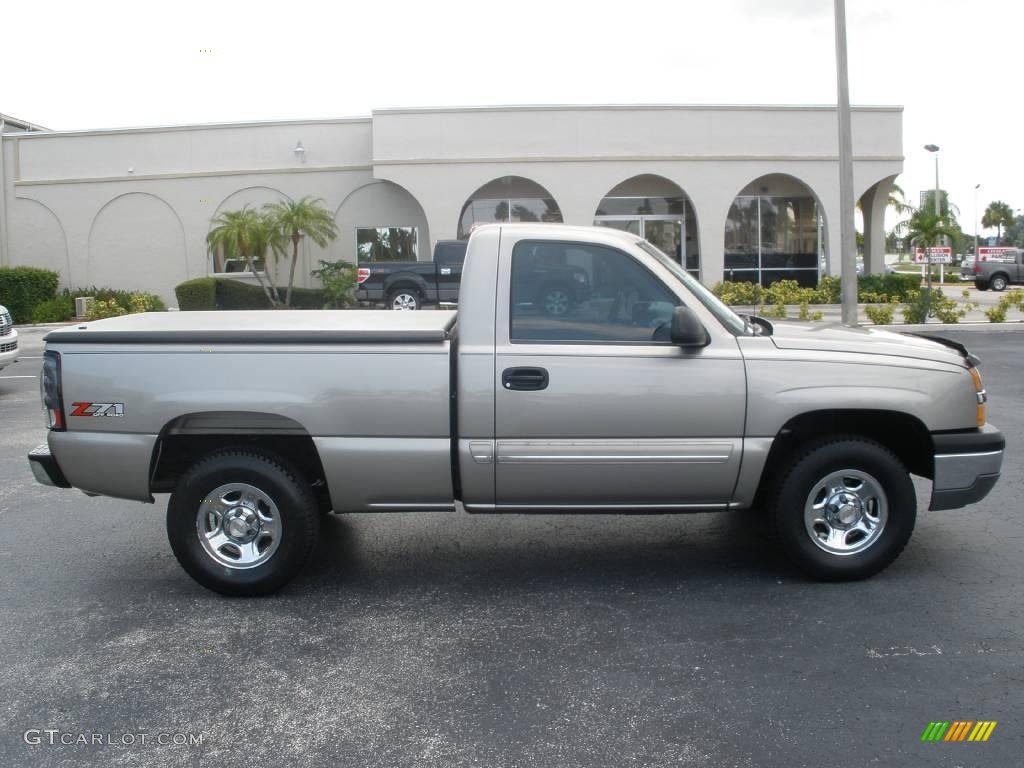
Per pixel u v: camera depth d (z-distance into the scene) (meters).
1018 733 3.59
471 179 25.45
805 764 3.39
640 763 3.40
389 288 21.83
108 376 4.96
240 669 4.26
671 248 27.38
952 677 4.05
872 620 4.68
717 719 3.72
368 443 4.92
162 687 4.09
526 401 4.86
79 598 5.21
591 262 4.98
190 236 27.08
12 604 5.12
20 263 27.56
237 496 5.14
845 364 4.96
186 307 23.86
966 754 3.44
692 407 4.89
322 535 6.34
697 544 6.02
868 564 5.12
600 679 4.09
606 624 4.71
